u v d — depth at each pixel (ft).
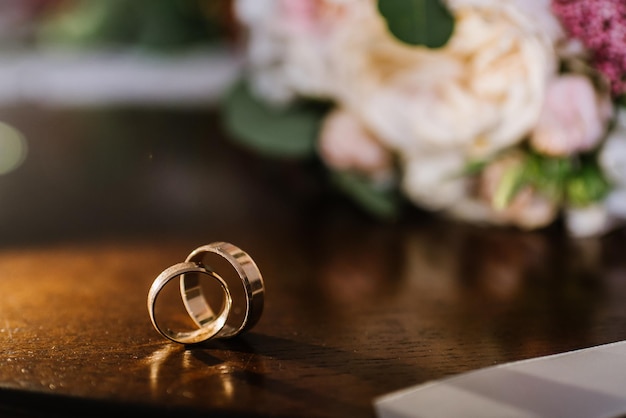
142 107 2.92
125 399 1.27
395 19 1.71
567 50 1.74
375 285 1.68
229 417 1.24
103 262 1.82
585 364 1.34
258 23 1.99
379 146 1.97
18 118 2.87
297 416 1.24
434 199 1.99
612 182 1.86
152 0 2.80
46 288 1.66
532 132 1.80
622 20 1.68
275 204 2.24
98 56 2.91
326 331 1.47
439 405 1.24
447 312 1.54
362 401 1.26
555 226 2.00
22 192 2.35
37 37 3.10
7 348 1.40
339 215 2.16
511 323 1.49
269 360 1.37
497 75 1.74
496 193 1.88
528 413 1.23
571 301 1.58
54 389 1.29
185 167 2.48
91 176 2.44
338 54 1.89
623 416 1.24
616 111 1.78
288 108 2.08
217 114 2.87
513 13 1.70
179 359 1.37
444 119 1.82
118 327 1.48
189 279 1.50
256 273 1.41
